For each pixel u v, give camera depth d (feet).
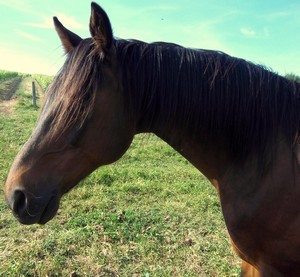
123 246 12.84
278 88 5.77
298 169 5.40
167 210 16.29
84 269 11.30
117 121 5.29
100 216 15.06
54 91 5.25
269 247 5.68
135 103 5.53
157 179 21.45
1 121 42.60
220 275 11.21
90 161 5.34
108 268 11.51
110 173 21.62
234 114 5.71
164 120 5.74
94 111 5.07
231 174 5.90
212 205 17.24
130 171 22.52
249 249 5.91
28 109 57.62
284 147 5.53
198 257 12.17
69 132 5.07
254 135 5.64
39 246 12.30
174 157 27.71
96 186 19.47
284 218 5.44
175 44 6.08
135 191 19.22
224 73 5.72
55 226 14.21
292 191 5.38
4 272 10.97
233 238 6.00
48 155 5.15
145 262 11.94
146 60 5.54
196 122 5.77
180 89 5.63
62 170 5.20
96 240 13.06
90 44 5.26
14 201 5.16
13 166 5.32
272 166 5.50
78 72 5.08
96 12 4.93
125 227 14.10
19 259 11.62
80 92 5.00
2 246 12.64
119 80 5.25
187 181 21.24
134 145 30.60
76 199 17.39
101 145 5.25
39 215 5.15
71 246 12.55
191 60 5.73
